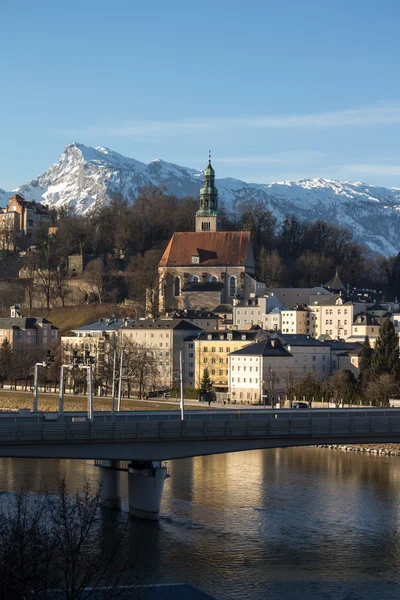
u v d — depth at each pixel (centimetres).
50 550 11744
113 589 12938
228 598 16475
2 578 11031
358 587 17162
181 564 18012
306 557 18762
